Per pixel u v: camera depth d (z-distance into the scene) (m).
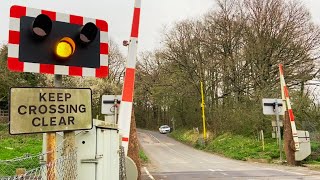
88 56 4.82
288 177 15.03
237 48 51.78
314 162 21.44
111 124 6.15
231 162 25.78
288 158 21.23
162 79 59.34
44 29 4.42
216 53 53.22
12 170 12.19
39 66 4.45
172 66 57.31
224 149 38.19
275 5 47.12
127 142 8.20
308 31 46.22
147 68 67.69
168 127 76.12
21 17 4.40
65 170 4.41
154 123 91.31
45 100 4.19
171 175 16.44
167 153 37.66
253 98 43.59
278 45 46.22
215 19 52.59
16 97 4.00
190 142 53.28
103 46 4.99
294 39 45.94
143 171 18.31
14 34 4.36
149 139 61.41
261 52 46.25
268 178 14.80
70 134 4.45
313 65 45.56
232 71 51.16
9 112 3.95
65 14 4.66
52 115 4.22
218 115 49.88
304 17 46.69
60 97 4.30
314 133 28.28
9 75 40.84
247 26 49.00
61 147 4.51
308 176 15.29
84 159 5.31
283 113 21.86
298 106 35.78
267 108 22.42
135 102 84.88
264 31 46.78
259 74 46.34
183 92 56.50
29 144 26.92
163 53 57.03
